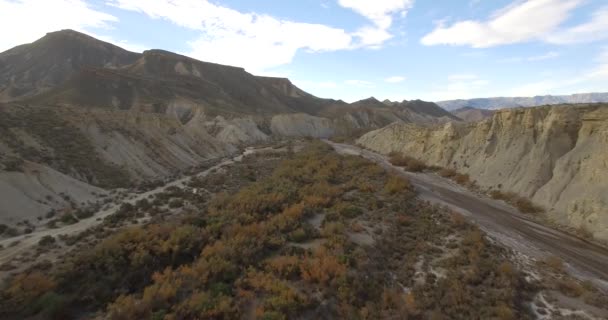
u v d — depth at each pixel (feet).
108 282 46.70
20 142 108.17
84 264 49.16
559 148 114.42
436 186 128.77
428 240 66.85
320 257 51.55
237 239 56.44
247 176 131.13
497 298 46.42
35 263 54.08
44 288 43.19
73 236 66.90
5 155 93.35
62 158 113.39
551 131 118.42
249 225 64.95
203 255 51.93
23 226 73.51
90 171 116.78
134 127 164.25
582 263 65.31
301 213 72.64
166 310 38.47
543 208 98.94
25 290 42.52
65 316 40.14
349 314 40.37
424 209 86.84
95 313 41.37
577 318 44.42
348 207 78.38
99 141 135.64
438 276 52.75
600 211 82.89
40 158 106.11
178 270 48.39
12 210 75.15
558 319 44.29
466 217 86.38
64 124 132.67
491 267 54.80
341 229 64.18
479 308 44.52
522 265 59.52
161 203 94.27
